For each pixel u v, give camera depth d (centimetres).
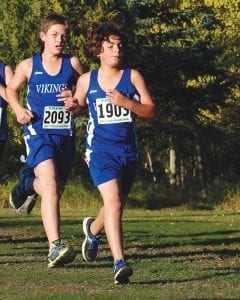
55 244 916
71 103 867
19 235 1625
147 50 3550
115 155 846
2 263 1067
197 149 4231
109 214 827
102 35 846
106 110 848
